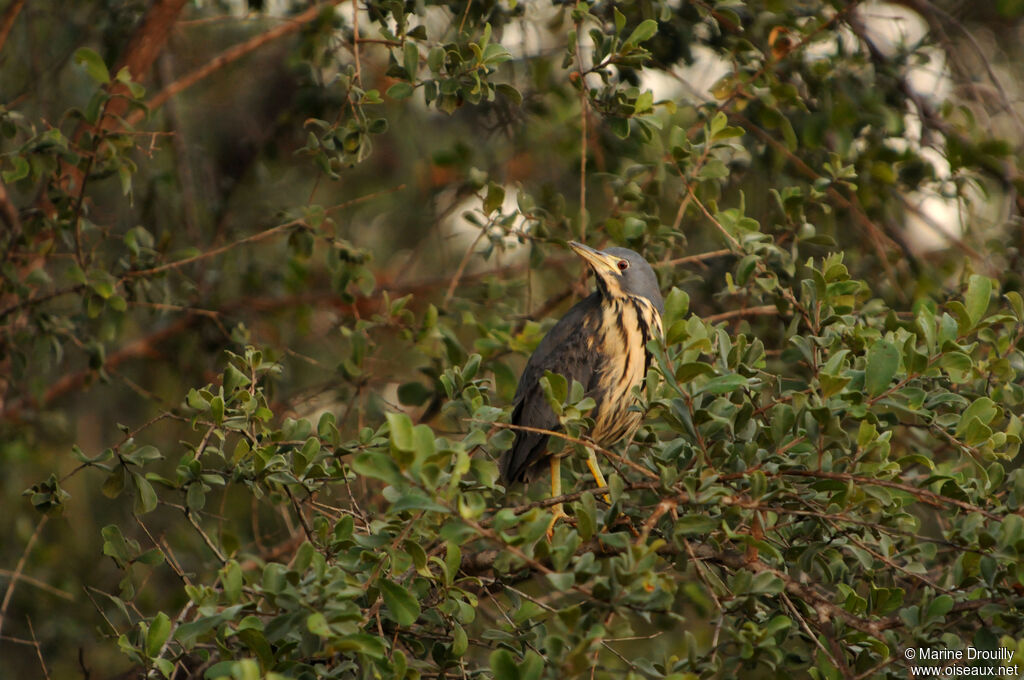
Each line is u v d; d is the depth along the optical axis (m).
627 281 11.66
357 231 17.20
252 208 15.85
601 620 6.24
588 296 12.61
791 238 11.68
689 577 8.43
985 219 12.44
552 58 13.81
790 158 12.66
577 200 15.87
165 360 15.02
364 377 12.40
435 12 13.19
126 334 15.43
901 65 12.62
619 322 11.68
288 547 11.95
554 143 14.66
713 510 7.44
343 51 13.59
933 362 7.51
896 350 7.30
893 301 12.81
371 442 8.60
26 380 14.13
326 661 7.18
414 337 12.21
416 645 7.75
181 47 16.03
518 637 8.03
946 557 9.34
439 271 17.39
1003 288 11.86
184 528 13.76
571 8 11.60
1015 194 12.19
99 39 14.77
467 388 8.84
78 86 14.77
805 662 7.86
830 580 7.99
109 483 8.96
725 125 10.67
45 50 14.80
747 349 8.02
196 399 8.57
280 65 16.55
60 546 13.76
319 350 15.64
